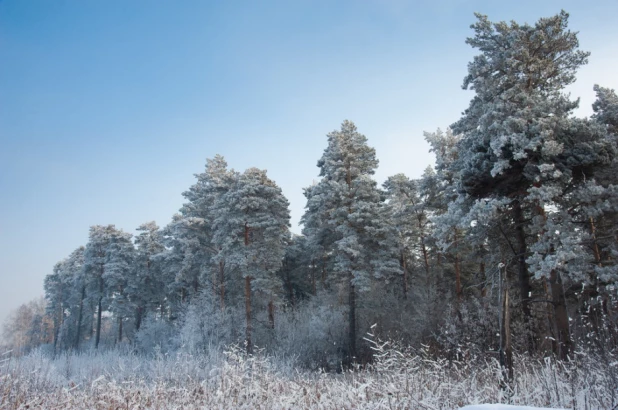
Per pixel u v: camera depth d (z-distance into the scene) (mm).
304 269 42562
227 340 27828
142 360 21766
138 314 48750
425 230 29938
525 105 16406
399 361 8867
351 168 28391
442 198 27219
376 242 27812
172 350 29406
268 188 29828
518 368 9000
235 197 29781
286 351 25812
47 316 75875
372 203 27234
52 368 15672
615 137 17812
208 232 35500
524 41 16969
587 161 15023
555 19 17031
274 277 30062
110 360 22641
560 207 16219
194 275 37375
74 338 60625
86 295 58531
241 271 28406
